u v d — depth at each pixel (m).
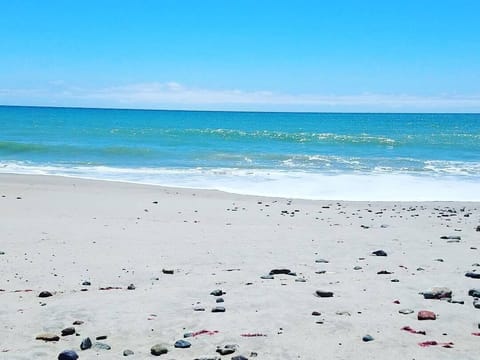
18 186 23.09
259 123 102.94
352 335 6.84
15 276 10.16
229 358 6.16
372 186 25.48
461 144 50.16
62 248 12.47
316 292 8.71
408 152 42.84
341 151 43.34
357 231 15.05
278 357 6.18
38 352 6.43
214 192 22.89
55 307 8.16
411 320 7.41
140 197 21.09
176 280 9.87
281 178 27.94
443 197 22.84
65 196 20.89
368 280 9.73
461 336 6.81
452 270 10.58
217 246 12.89
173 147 45.28
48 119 102.25
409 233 14.85
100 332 7.13
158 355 6.32
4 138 52.06
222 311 7.86
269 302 8.28
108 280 9.95
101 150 40.19
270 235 14.32
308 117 150.50
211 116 148.00
